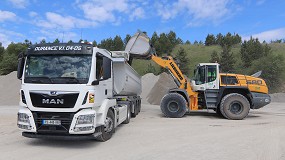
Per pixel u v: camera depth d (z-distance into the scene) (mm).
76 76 6906
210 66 13438
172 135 8844
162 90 25422
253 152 6695
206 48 69500
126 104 11383
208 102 13406
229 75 13398
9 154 6527
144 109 18297
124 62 11086
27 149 7027
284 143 7684
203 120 12492
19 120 6949
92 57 7145
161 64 14328
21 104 7043
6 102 22688
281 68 36750
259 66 38156
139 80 15750
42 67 7082
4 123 11430
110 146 7324
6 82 27156
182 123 11453
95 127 6934
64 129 6723
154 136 8672
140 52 13828
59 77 6898
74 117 6652
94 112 6852
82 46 7199
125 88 11766
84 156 6359
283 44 64500
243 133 9195
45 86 6820
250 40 51500
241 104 12820
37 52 7172
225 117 13086
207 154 6504
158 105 22266
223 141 7941
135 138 8359
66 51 7117
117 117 9094
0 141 7988
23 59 7285
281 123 11617
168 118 13211
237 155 6418
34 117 6824
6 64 48375
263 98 13219
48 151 6832
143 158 6164
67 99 6730
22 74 7211
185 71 47562
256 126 10727
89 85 6875
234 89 13438
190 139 8211
